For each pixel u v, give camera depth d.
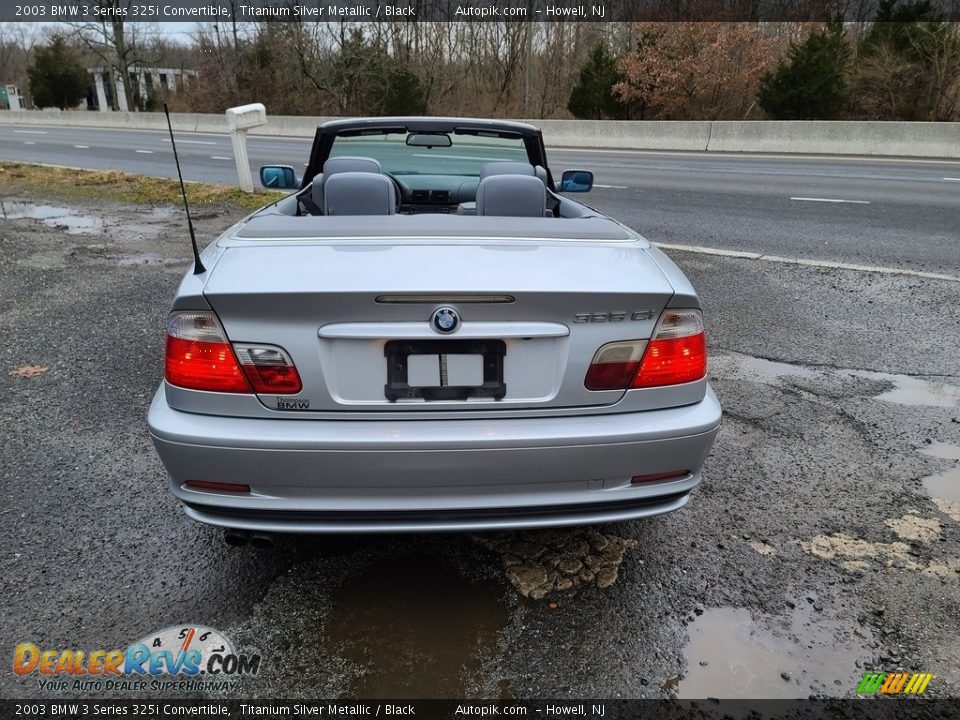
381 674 1.91
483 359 1.91
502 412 1.94
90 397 3.65
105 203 10.19
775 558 2.41
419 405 1.90
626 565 2.37
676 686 1.87
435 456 1.88
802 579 2.30
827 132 17.45
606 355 1.95
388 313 1.84
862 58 21.88
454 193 4.22
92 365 4.08
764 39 26.05
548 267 2.00
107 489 2.79
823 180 12.28
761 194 10.77
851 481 2.91
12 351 4.28
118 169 14.64
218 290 1.86
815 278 5.96
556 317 1.90
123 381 3.86
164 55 41.72
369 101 35.34
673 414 2.03
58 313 5.04
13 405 3.54
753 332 4.70
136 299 5.40
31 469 2.94
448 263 1.97
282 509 1.94
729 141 18.94
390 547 2.47
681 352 2.02
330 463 1.88
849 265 6.38
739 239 7.53
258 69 37.59
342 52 34.75
